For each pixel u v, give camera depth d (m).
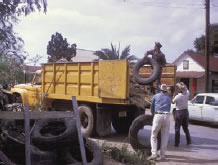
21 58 7.16
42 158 6.17
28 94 13.73
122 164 7.29
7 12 6.14
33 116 5.91
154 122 8.38
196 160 8.51
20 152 6.46
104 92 10.45
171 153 9.27
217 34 38.59
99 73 10.62
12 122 7.22
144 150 8.84
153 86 10.95
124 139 10.87
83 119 11.33
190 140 10.64
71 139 6.51
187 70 29.89
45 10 6.39
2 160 5.62
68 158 6.43
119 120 11.97
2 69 7.16
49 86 12.72
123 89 9.95
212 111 15.65
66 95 11.87
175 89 11.63
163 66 11.27
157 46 10.78
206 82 20.84
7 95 9.03
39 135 6.59
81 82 11.31
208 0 20.59
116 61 10.17
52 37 50.03
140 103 10.27
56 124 7.21
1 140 6.57
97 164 6.36
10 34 6.50
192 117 16.67
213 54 39.22
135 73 10.77
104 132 11.00
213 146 10.54
